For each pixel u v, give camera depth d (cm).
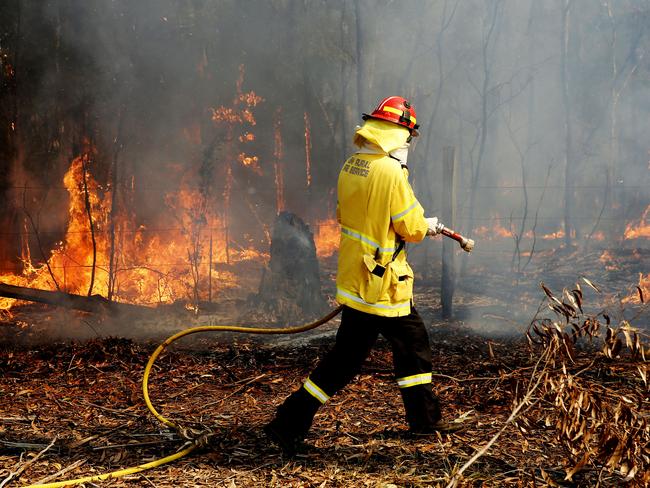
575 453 359
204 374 571
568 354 343
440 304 934
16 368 591
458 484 335
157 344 700
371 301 379
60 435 417
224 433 416
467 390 507
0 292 786
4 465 367
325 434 417
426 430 408
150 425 438
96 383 542
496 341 693
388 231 381
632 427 322
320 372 384
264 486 343
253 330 421
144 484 345
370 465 369
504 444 396
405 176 388
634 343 347
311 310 841
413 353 403
